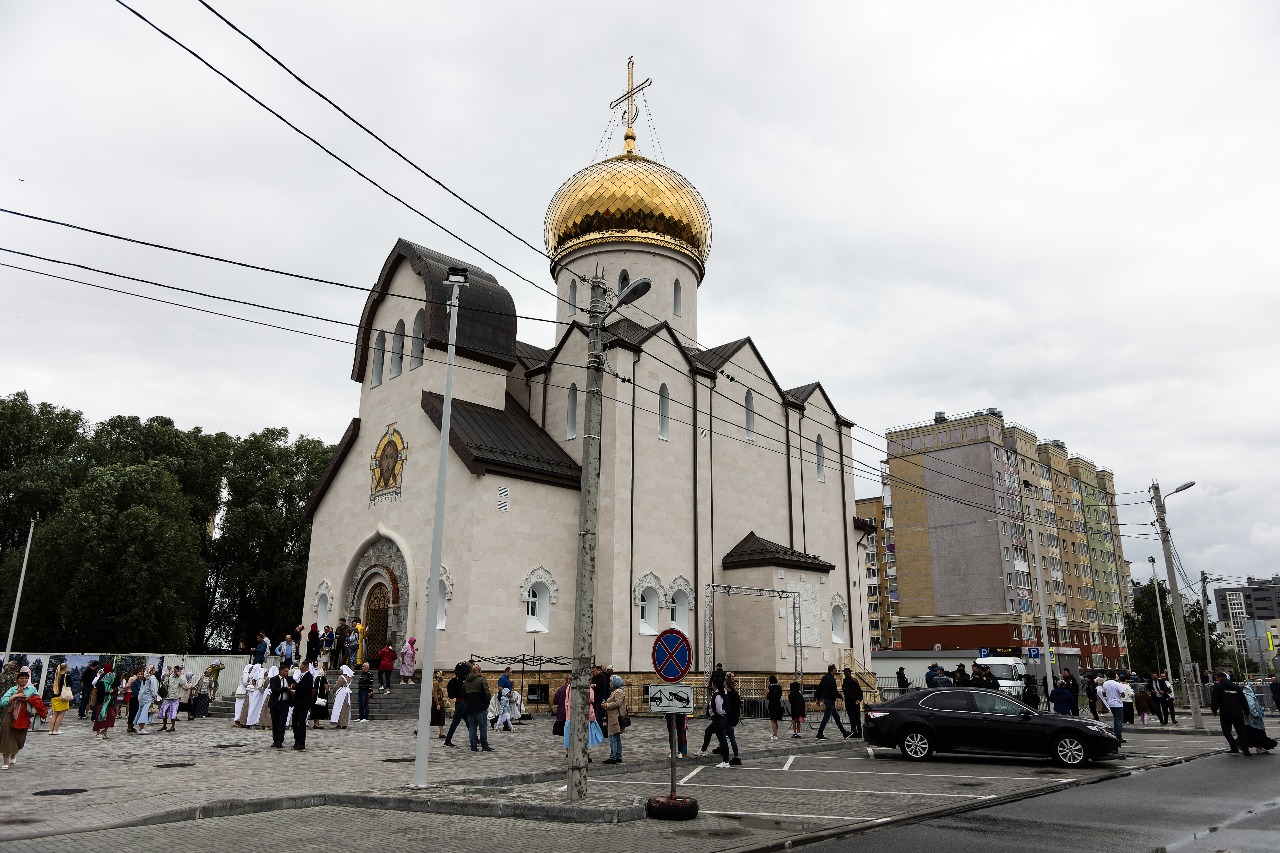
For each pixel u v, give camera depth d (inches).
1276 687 1016.2
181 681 1204.5
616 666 1262.3
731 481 1541.6
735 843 436.5
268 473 2353.6
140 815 493.0
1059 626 3176.7
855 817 510.9
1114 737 759.7
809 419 1752.0
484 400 1417.3
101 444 2222.0
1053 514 3339.1
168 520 1926.7
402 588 1320.1
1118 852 416.5
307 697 824.9
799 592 1460.4
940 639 2933.1
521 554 1270.9
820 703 1435.8
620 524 1318.9
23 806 527.8
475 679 806.5
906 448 3161.9
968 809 545.3
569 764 548.7
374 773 663.8
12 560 1916.8
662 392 1460.4
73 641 1891.0
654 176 1686.8
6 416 2218.3
